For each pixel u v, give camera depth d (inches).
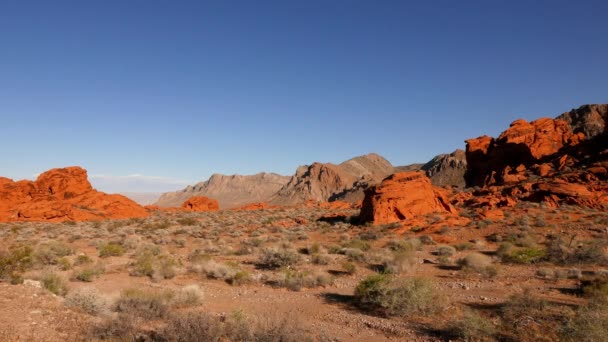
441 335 405.1
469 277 700.7
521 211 1520.7
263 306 545.6
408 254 835.4
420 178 1697.8
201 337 355.6
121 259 979.3
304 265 853.2
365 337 410.3
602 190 1668.3
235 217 2358.5
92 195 2684.5
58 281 588.4
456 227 1318.9
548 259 822.5
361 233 1364.4
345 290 637.9
